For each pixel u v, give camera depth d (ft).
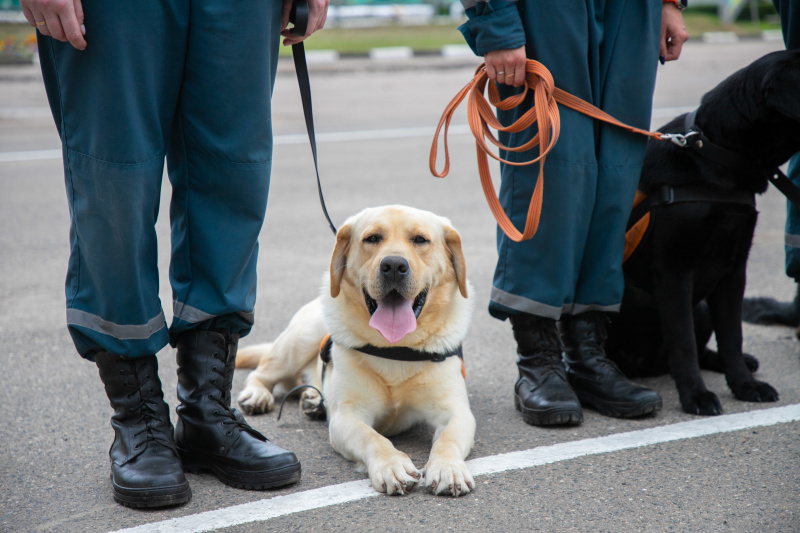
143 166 7.04
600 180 9.45
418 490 7.70
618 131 9.46
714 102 9.66
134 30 6.79
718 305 10.23
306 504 7.38
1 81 47.26
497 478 7.88
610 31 9.34
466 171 26.73
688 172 9.69
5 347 12.42
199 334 7.94
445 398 9.12
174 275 7.93
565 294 9.45
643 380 11.21
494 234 19.33
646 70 9.43
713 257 9.81
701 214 9.57
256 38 7.36
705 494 7.36
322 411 9.83
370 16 82.43
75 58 6.78
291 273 16.66
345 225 9.34
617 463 8.15
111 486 7.83
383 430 9.58
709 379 10.99
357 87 46.47
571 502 7.29
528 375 9.75
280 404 10.66
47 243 19.12
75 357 12.01
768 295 14.51
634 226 10.03
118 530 6.86
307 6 8.13
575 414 9.17
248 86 7.42
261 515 7.14
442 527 6.86
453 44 64.03
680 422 9.33
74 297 7.40
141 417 7.68
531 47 9.11
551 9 8.91
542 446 8.71
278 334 13.16
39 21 6.56
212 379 7.98
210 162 7.54
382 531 6.80
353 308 9.20
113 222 7.03
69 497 7.58
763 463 8.01
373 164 27.76
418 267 8.79
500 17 8.84
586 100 9.22
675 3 10.11
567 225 9.23
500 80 9.28
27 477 8.05
